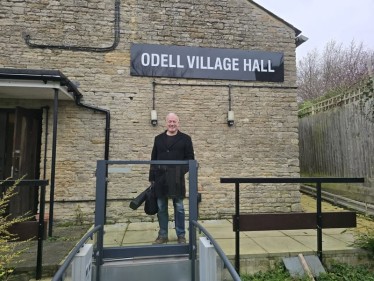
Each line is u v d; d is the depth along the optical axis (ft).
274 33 20.36
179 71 19.02
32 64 17.63
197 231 9.18
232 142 19.20
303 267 11.93
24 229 10.50
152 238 10.46
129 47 18.72
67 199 17.46
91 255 7.38
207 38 19.53
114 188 11.19
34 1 17.94
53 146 14.85
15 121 16.49
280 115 19.80
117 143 18.15
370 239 12.94
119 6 18.79
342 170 22.82
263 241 13.96
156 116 18.39
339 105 23.22
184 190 10.41
